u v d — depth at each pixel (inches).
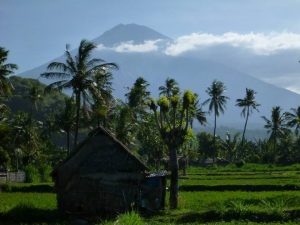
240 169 3422.7
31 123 3415.4
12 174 2404.0
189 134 1328.7
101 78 2358.5
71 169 1283.2
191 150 3361.2
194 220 1040.2
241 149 4758.9
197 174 2881.4
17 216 1131.3
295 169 3307.1
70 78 2288.4
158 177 1293.1
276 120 4773.6
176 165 1293.1
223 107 4648.1
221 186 1881.2
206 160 5187.0
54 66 2252.7
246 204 1160.2
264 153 5054.1
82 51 2260.1
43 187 1935.3
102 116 2495.1
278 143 5078.7
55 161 3294.8
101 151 1293.1
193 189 1877.5
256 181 2101.4
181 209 1240.2
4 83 2484.0
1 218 1125.1
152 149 2977.4
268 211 1027.9
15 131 3179.1
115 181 1278.3
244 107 4729.3
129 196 1270.9
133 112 3137.3
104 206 1266.0
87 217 1197.7
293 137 5201.8
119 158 1293.1
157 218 1090.7
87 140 1294.3
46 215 1160.2
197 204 1316.4
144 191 1279.5
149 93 3368.6
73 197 1272.1
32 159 3144.7
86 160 1286.9
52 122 3548.2
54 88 2268.7
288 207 1098.7
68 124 2979.8
